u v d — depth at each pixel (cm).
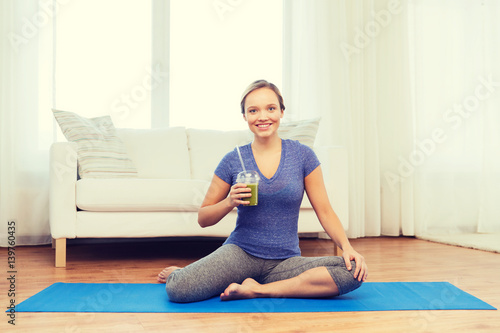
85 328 139
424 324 144
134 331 136
